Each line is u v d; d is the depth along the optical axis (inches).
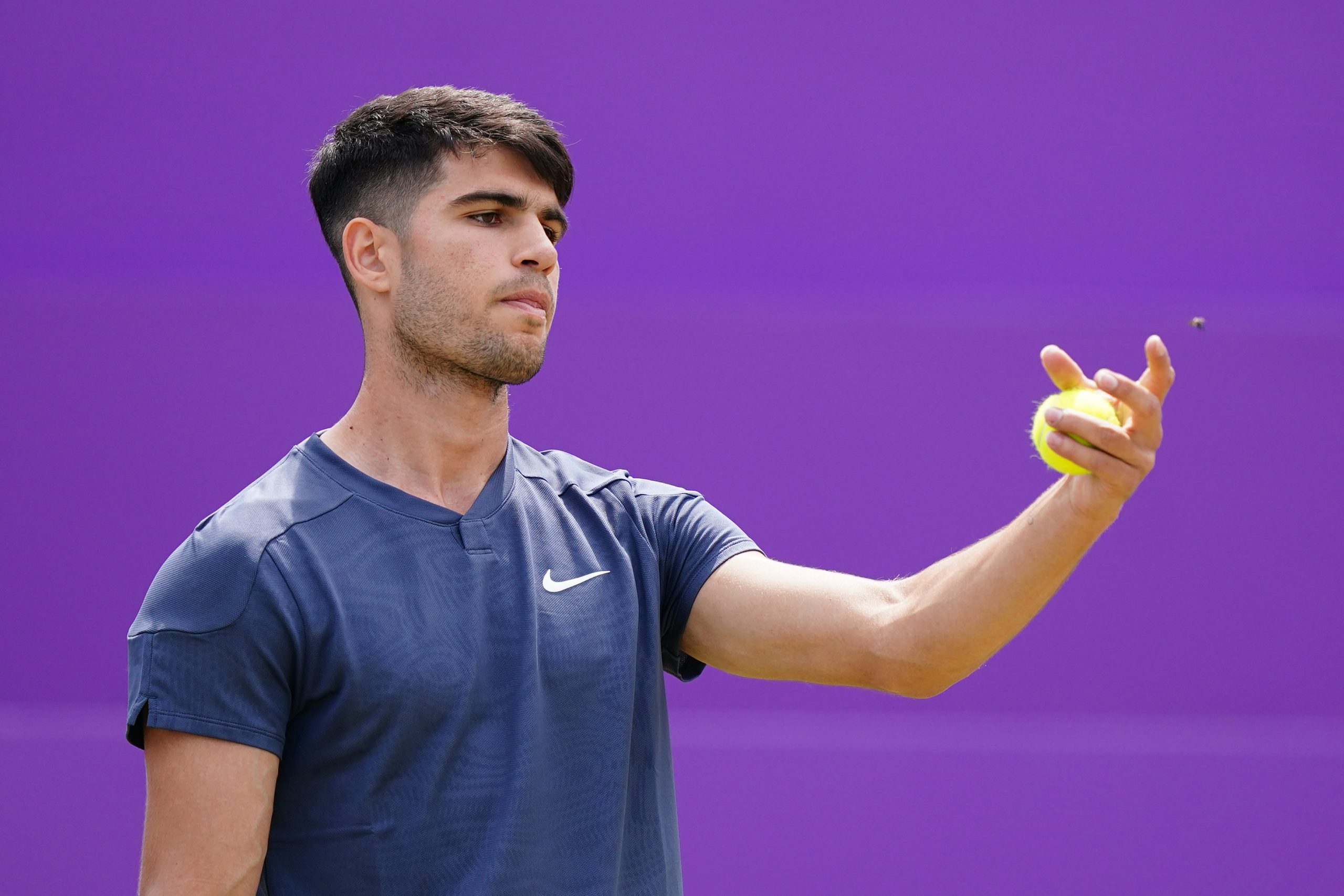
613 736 194.2
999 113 508.1
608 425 500.1
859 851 475.8
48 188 477.4
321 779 179.8
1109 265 507.8
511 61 499.5
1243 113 507.2
